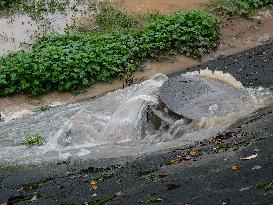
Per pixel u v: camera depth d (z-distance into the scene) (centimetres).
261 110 531
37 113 645
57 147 554
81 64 699
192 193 393
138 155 500
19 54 716
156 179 430
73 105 661
